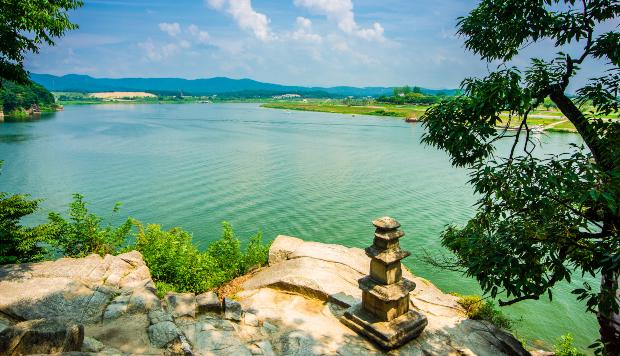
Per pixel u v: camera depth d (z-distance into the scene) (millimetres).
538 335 17375
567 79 7746
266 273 12172
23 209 13961
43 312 7488
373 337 8531
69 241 13688
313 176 51438
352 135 102312
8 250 12695
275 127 124188
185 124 130000
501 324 11062
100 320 7371
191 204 38406
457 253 9320
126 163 58188
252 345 7906
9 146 73125
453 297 11914
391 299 8414
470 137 7473
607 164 7195
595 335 17453
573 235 7246
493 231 7918
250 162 60906
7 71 10320
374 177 51094
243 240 30172
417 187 45562
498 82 7105
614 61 7094
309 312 9836
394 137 97938
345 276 11656
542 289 6938
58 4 10453
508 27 7926
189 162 59844
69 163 57406
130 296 8180
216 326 8008
